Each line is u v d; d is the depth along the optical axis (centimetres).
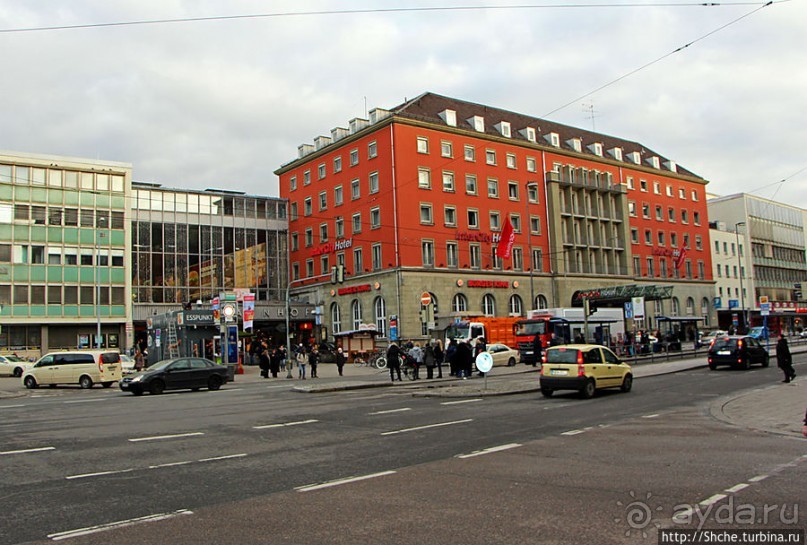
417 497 763
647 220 7762
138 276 5922
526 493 772
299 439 1262
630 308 4309
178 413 1819
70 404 2239
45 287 5291
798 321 8350
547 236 6619
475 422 1466
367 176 5931
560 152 6875
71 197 5478
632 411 1647
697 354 4544
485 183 6197
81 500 786
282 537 616
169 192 6200
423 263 5650
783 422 1343
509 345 4753
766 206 10006
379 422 1504
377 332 5097
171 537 624
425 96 6238
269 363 3859
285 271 6875
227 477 909
